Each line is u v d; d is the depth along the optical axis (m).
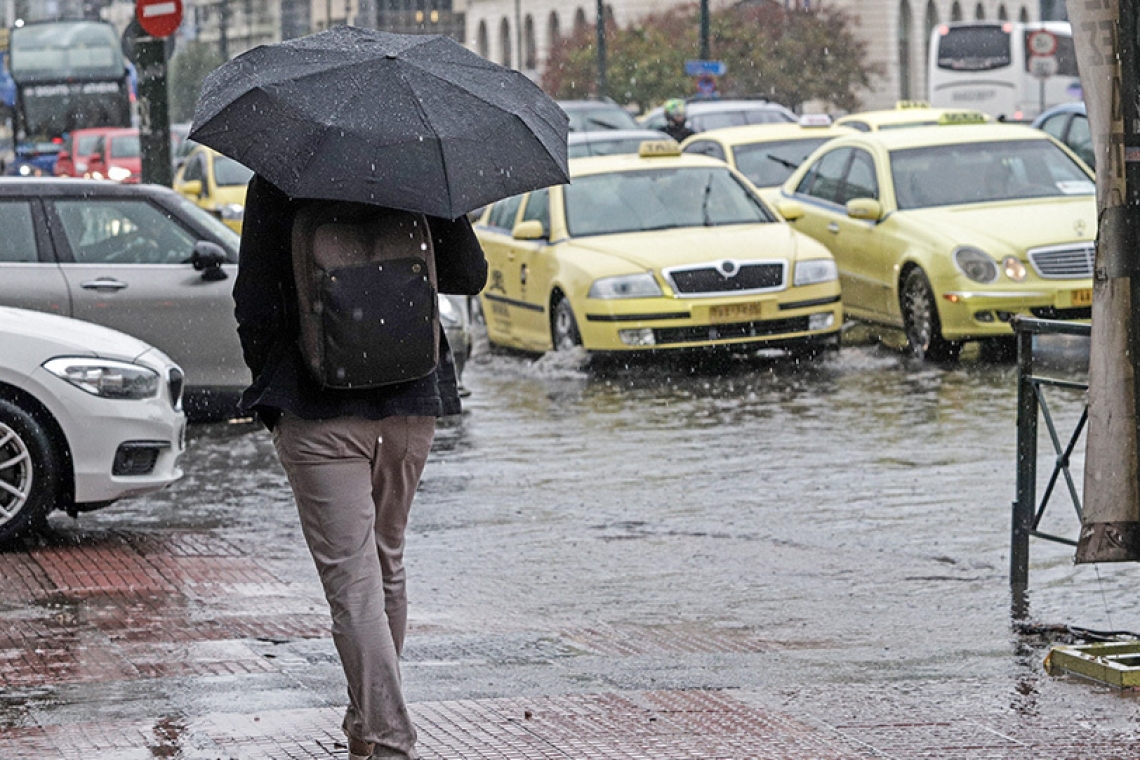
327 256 10.66
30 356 19.66
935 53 104.06
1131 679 13.42
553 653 14.89
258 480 24.59
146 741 11.97
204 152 53.53
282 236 10.83
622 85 135.12
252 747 11.85
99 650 14.89
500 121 10.78
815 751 11.72
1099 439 14.46
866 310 37.91
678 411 30.45
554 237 37.28
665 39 137.50
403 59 10.85
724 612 16.53
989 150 38.31
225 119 10.62
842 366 35.50
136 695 13.34
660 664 14.40
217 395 27.95
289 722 12.47
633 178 38.12
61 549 19.67
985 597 17.02
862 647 15.04
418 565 18.78
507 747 11.84
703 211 37.66
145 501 23.00
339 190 10.30
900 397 31.16
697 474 24.30
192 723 12.44
